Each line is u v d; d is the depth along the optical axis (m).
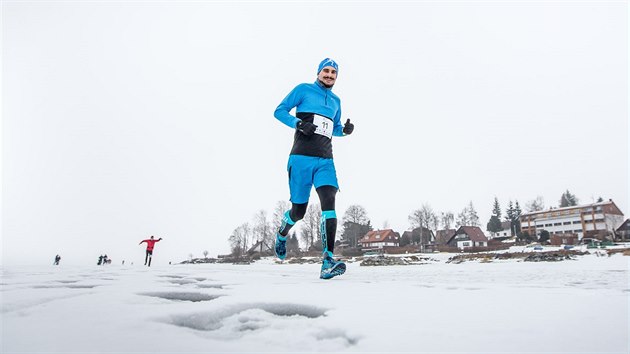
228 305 1.16
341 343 0.78
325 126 2.98
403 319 0.98
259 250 74.00
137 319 0.91
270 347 0.73
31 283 2.03
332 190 2.79
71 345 0.69
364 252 47.47
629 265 9.34
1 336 0.74
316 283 2.20
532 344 0.75
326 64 3.08
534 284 2.39
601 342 0.77
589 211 57.94
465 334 0.82
